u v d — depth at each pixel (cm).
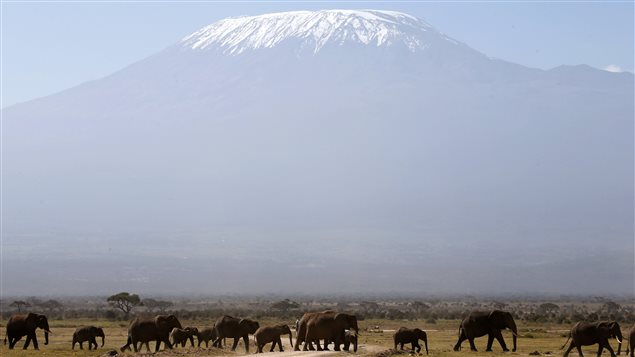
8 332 9150
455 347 9006
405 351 8706
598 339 7844
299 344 8144
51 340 11419
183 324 16050
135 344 8606
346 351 8069
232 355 8144
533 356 8138
